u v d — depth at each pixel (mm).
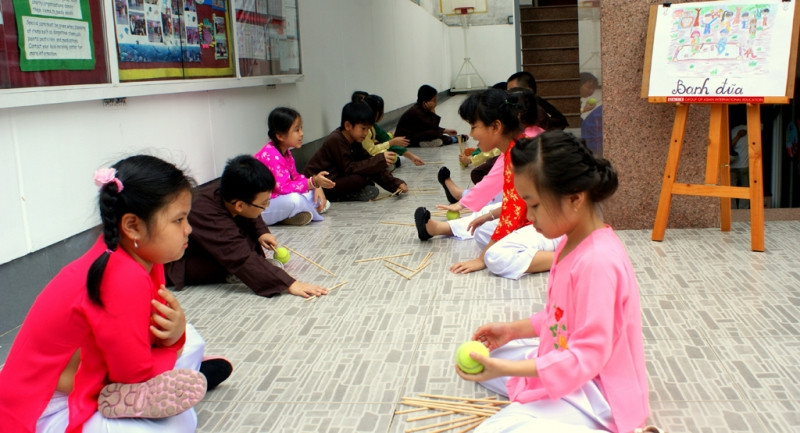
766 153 4543
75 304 1626
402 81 11555
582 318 1616
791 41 3357
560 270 1731
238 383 2330
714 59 3508
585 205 1695
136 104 3664
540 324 2025
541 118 3811
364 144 6035
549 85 8609
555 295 1749
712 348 2422
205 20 4379
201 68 4340
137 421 1713
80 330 1645
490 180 3592
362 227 4422
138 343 1683
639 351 1704
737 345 2436
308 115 6508
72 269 1683
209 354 2562
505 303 2930
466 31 17531
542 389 1736
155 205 1646
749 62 3434
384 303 3010
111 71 3354
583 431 1554
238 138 4996
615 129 3920
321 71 6914
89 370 1698
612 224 4031
